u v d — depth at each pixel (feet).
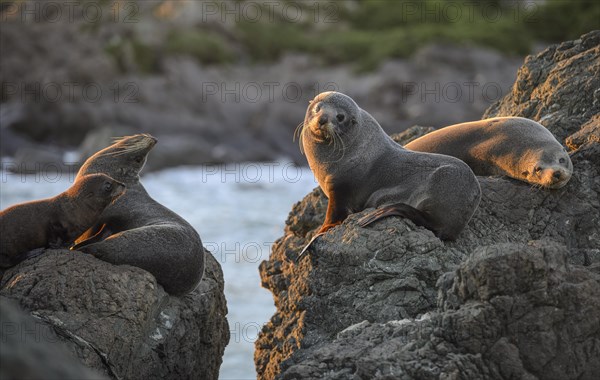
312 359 81.97
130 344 88.43
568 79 130.11
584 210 112.06
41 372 55.88
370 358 79.25
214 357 109.81
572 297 79.51
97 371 82.64
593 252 109.29
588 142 117.91
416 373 77.66
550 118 127.44
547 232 110.52
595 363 78.54
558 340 78.64
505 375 77.77
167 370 96.22
